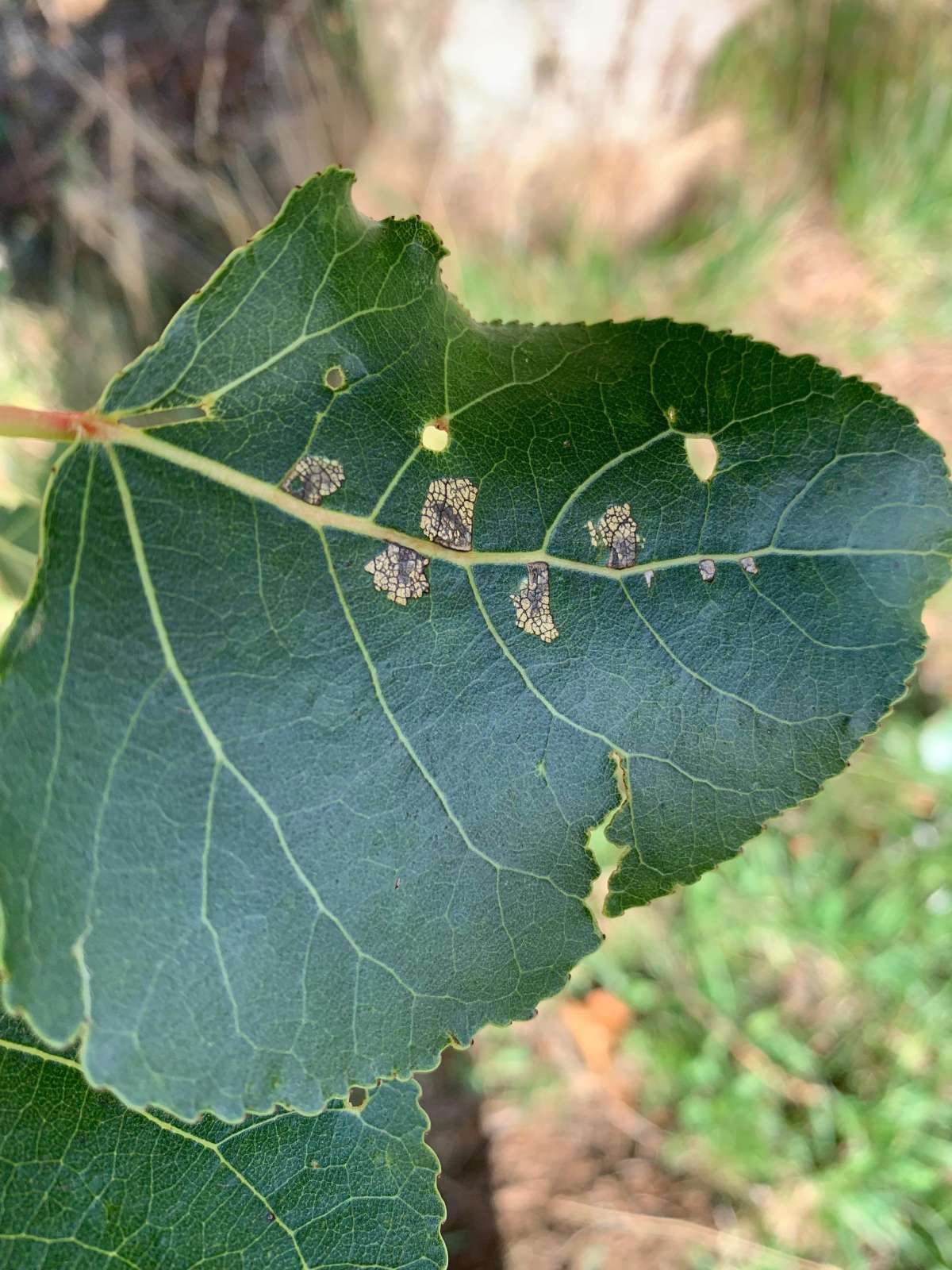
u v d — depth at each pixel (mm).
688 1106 267
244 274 91
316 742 90
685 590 99
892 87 373
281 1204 108
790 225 379
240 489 90
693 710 99
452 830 94
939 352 365
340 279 94
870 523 100
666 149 356
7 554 185
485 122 355
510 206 359
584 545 98
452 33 342
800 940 278
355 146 363
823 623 99
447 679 94
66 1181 101
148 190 328
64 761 80
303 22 348
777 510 100
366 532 93
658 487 99
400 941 92
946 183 375
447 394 97
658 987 278
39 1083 103
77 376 314
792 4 354
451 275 348
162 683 85
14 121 323
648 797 98
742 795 99
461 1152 273
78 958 79
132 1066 81
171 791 85
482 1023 94
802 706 99
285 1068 87
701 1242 258
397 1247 110
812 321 366
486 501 96
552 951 96
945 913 276
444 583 95
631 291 356
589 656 97
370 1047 90
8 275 308
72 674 82
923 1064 265
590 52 339
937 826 289
